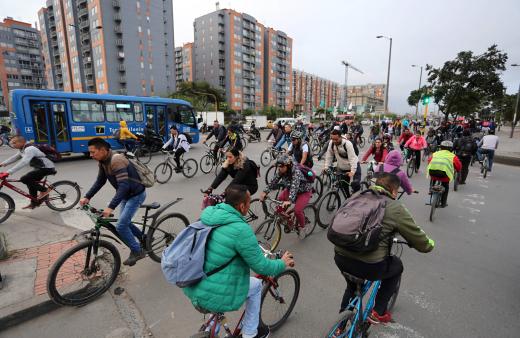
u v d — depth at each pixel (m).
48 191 5.88
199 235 1.94
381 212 2.15
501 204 7.04
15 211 5.98
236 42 85.38
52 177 9.27
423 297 3.36
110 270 3.46
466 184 9.17
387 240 2.21
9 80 95.31
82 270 3.29
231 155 4.43
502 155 15.20
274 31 98.62
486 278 3.78
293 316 3.04
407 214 2.19
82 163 12.13
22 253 4.06
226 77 86.62
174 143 9.38
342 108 72.19
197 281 1.94
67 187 6.19
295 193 4.23
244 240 1.93
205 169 10.45
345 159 6.05
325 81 145.12
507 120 58.38
